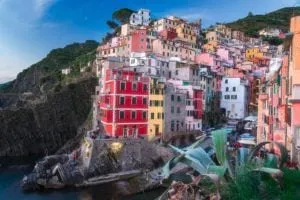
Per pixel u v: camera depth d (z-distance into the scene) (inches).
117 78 3102.9
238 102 4468.5
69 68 6072.8
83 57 6092.5
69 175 2652.6
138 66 3811.5
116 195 2406.5
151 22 7062.0
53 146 4822.8
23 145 4704.7
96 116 3882.9
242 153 975.6
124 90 3120.1
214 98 4505.4
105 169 2748.5
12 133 4687.5
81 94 5000.0
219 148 896.9
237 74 4854.8
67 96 4970.5
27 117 4820.4
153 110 3275.1
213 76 4530.0
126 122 3125.0
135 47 4918.8
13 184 2827.3
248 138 2669.8
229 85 4547.2
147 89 3260.3
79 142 4325.8
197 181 889.5
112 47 5265.8
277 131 1428.4
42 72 7135.8
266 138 1897.1
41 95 5482.3
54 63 7317.9
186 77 4077.3
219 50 5610.2
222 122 4389.8
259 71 5128.0
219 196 810.8
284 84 1470.2
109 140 2837.1
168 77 4170.8
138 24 7007.9
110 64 3978.8
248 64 5369.1
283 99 1482.5
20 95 6038.4
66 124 4911.4
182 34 5777.6
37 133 4820.4
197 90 3752.5
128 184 2578.7
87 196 2421.3
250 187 822.5
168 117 3378.4
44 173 2662.4
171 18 6402.6
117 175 2753.4
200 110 3779.5
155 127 3282.5
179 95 3503.9
